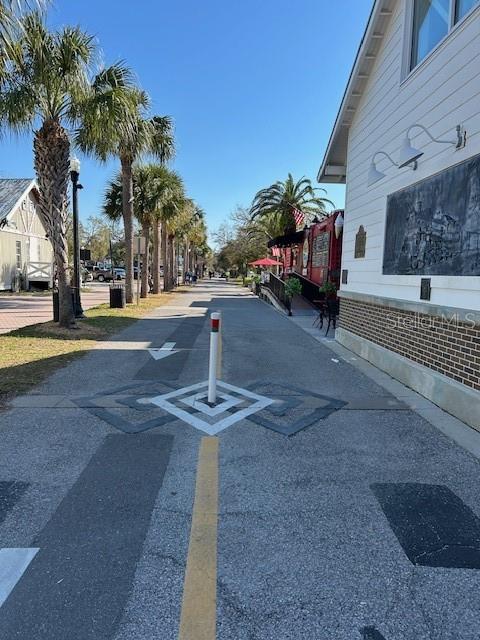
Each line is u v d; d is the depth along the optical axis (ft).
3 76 25.59
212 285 169.27
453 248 18.74
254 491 11.68
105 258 264.31
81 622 7.39
